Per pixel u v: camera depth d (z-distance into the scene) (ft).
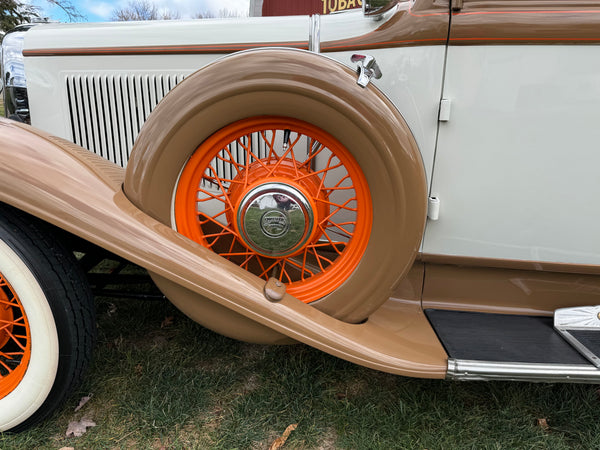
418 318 4.74
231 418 4.64
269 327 3.98
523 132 4.23
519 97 4.14
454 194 4.53
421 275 4.99
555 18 3.88
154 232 3.78
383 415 4.71
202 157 4.08
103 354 5.66
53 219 3.58
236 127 3.96
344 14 4.62
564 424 4.70
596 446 4.39
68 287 3.94
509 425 4.60
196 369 5.42
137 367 5.45
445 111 4.24
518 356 3.99
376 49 4.31
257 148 5.34
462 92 4.22
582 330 4.56
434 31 4.09
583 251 4.55
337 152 4.05
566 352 4.10
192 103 3.73
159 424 4.52
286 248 4.18
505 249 4.64
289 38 4.64
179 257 3.77
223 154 5.41
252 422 4.59
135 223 3.74
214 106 3.75
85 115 5.65
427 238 4.71
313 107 3.72
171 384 5.10
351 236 4.40
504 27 3.95
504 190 4.44
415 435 4.49
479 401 5.01
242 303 3.83
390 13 4.22
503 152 4.32
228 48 4.90
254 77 3.65
